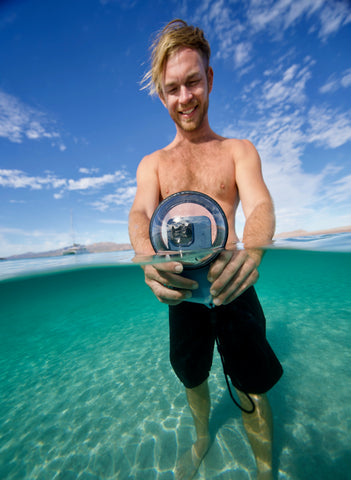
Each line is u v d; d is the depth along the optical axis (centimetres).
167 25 55
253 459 66
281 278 389
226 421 80
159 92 63
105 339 178
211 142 61
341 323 151
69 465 73
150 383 110
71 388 115
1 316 351
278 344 131
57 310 345
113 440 80
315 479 58
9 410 102
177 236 42
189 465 66
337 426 73
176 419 85
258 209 47
